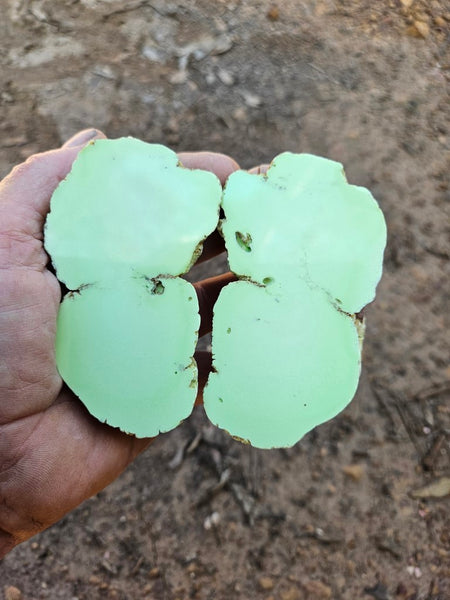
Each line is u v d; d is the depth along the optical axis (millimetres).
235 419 151
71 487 154
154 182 155
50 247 151
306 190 158
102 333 150
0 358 139
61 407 154
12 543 158
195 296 152
